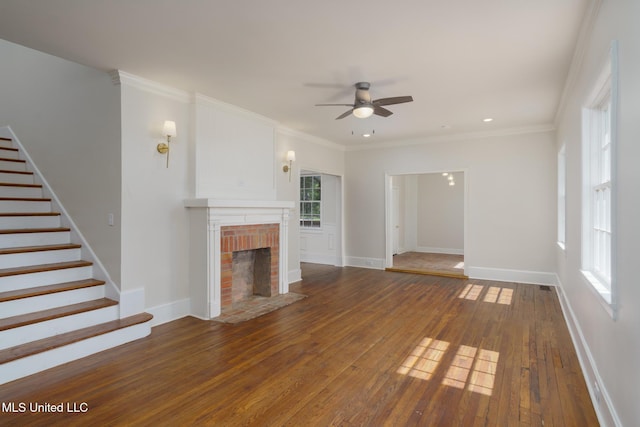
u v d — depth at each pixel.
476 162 6.29
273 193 5.43
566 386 2.59
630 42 1.62
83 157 3.95
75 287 3.48
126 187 3.61
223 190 4.57
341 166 7.56
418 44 2.95
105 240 3.73
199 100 4.24
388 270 7.12
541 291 5.38
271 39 2.87
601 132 2.88
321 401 2.40
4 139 4.89
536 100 4.42
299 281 6.18
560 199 5.38
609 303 1.91
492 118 5.30
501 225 6.11
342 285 5.87
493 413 2.26
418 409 2.30
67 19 2.55
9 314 3.06
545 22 2.58
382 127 5.87
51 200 4.32
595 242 2.91
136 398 2.43
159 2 2.34
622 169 1.76
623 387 1.74
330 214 7.97
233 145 4.71
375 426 2.13
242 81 3.81
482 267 6.28
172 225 4.08
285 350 3.23
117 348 3.27
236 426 2.13
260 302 4.81
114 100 3.61
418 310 4.46
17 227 3.93
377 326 3.87
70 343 2.98
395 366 2.91
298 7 2.40
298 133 6.18
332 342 3.42
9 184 4.20
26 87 4.67
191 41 2.91
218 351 3.21
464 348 3.28
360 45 2.98
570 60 3.23
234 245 4.47
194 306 4.24
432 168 6.70
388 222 7.25
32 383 2.62
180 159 4.16
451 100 4.42
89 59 3.26
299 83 3.85
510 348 3.27
